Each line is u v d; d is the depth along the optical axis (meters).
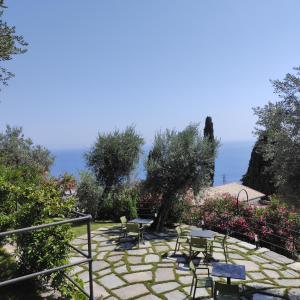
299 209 9.11
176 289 9.00
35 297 5.88
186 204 16.81
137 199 18.30
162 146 15.93
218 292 7.78
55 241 6.16
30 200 6.75
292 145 8.64
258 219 14.97
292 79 8.89
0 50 8.44
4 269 6.77
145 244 12.97
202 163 15.53
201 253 11.95
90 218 5.04
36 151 22.95
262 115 9.34
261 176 28.28
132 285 9.20
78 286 5.73
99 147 19.28
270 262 11.35
